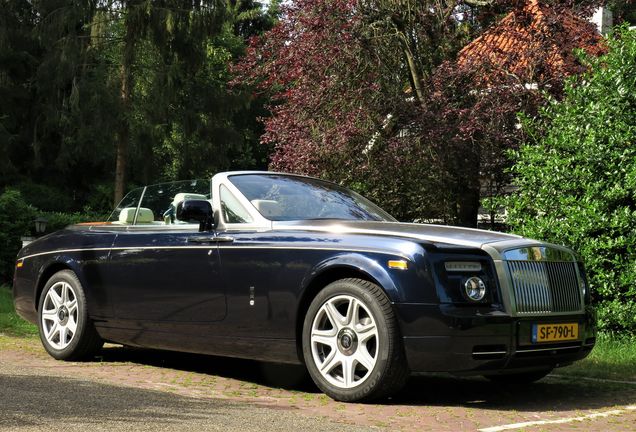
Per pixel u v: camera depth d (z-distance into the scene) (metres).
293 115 13.82
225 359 7.52
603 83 9.01
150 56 25.97
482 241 5.50
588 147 8.73
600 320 8.27
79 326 7.16
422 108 13.19
